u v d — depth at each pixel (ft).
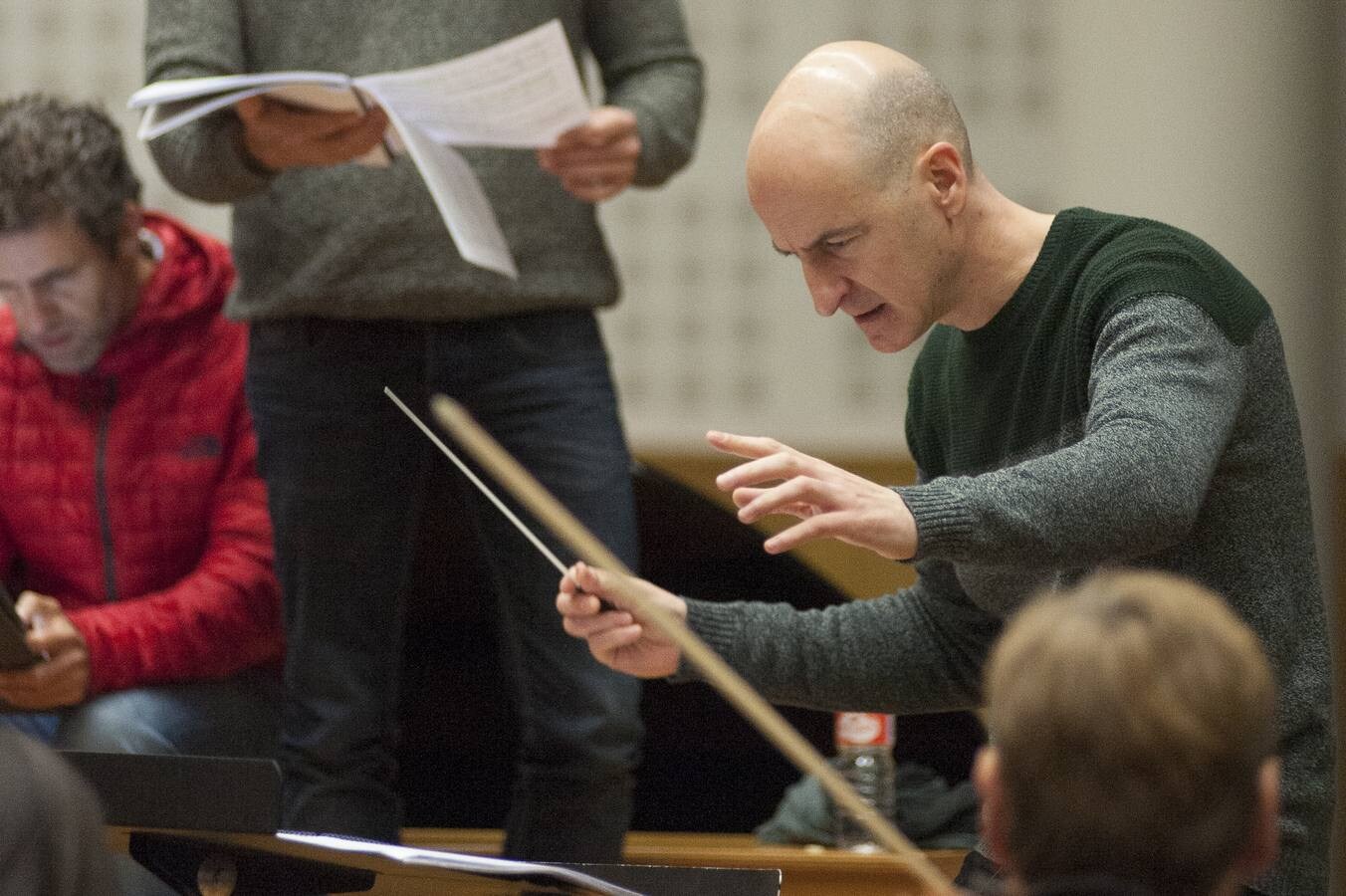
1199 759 10.39
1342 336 40.16
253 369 27.58
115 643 28.96
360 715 27.22
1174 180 43.45
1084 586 11.28
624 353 46.06
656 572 33.86
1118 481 17.52
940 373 21.99
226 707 29.68
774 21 45.80
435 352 26.86
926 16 45.73
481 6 27.20
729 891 17.35
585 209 27.78
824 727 33.76
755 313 46.11
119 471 30.35
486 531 27.37
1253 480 19.49
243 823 16.88
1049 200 45.29
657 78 28.37
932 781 31.37
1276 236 42.01
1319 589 19.89
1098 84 44.80
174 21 26.50
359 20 26.99
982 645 21.77
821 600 33.76
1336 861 32.76
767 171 19.93
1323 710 19.54
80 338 29.48
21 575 31.37
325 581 27.17
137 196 30.19
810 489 17.11
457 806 34.19
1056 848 10.64
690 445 45.85
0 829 10.62
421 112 24.79
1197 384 18.45
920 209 19.93
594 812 27.25
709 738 34.30
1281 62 42.98
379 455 27.09
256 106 25.07
